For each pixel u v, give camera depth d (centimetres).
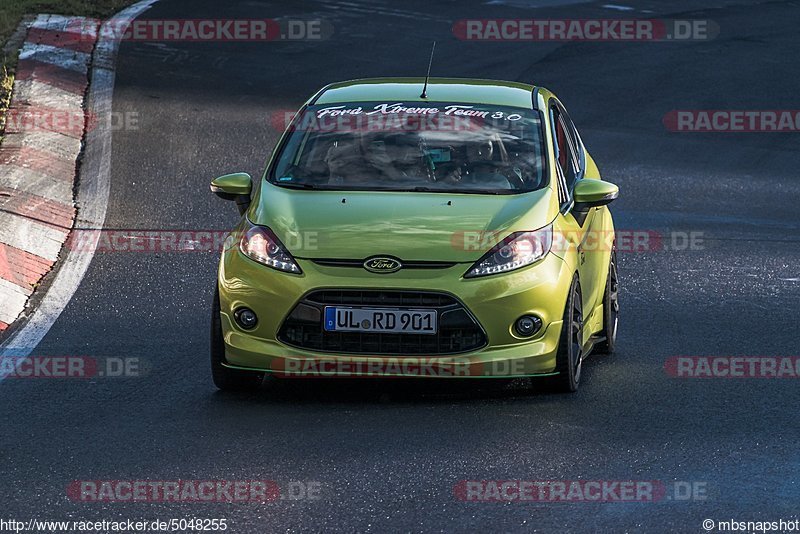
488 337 2492
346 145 2883
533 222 2616
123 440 2286
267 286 2508
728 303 3584
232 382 2612
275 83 6656
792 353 3039
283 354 2498
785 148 6019
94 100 6019
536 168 2816
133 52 7088
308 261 2514
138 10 8312
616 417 2462
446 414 2467
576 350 2692
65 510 1928
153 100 6116
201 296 3494
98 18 7938
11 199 4256
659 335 3234
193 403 2541
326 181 2780
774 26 8944
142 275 3691
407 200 2661
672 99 6819
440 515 1912
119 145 5306
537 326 2522
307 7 8869
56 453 2208
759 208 4981
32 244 3884
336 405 2528
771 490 2047
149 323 3209
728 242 4400
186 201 4609
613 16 9069
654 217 4769
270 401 2561
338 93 3131
